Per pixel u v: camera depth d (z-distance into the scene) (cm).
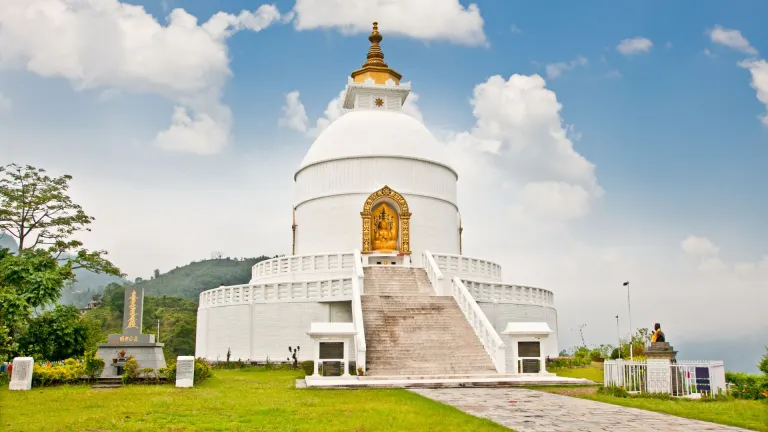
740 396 2166
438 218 5006
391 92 5450
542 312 4588
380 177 4884
